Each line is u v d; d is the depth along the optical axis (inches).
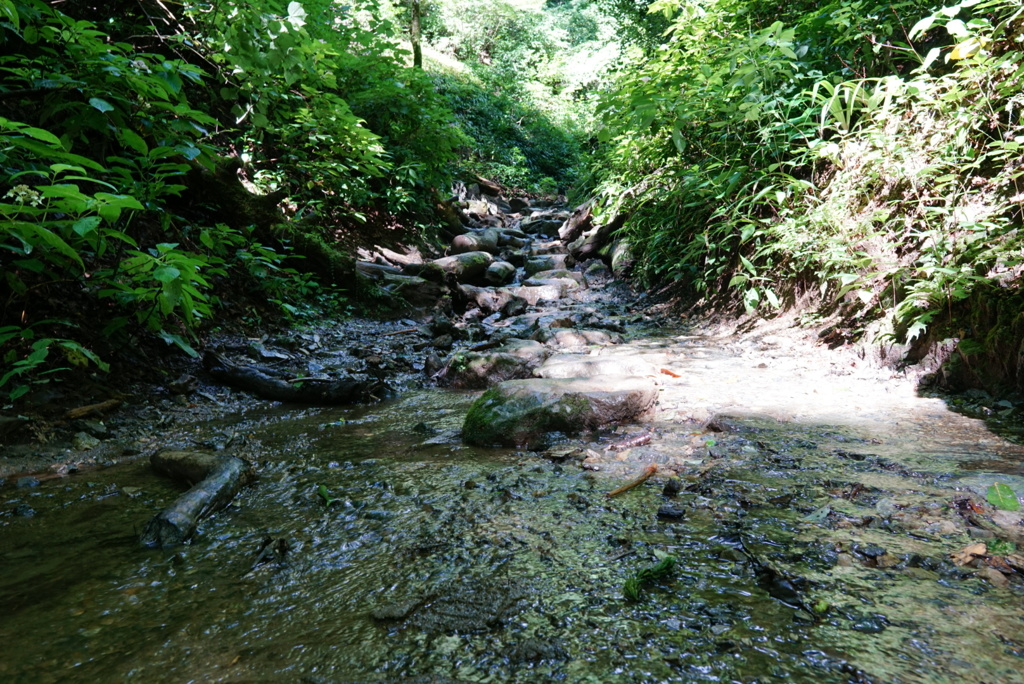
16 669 51.7
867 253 173.2
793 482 87.4
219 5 132.3
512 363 165.0
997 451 97.0
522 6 1016.9
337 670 50.6
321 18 313.3
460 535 74.8
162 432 122.4
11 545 75.4
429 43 969.5
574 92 978.7
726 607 57.5
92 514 84.4
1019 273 126.0
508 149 741.3
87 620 59.1
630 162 339.6
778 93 208.4
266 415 136.9
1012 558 64.0
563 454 102.5
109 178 154.5
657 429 116.7
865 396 135.7
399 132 372.8
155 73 127.7
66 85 112.0
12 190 89.8
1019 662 48.3
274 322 205.8
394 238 370.6
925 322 144.4
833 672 48.0
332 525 79.4
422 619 57.6
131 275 117.1
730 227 231.8
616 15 541.0
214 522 81.4
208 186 219.3
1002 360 124.6
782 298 210.4
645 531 73.7
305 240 246.7
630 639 53.2
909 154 167.2
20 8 109.2
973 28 160.4
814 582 61.1
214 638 55.7
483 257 359.9
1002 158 142.2
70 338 130.9
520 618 57.0
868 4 203.8
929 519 73.9
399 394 157.2
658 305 284.7
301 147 287.1
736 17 264.4
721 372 164.4
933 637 52.0
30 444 108.0
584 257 401.4
